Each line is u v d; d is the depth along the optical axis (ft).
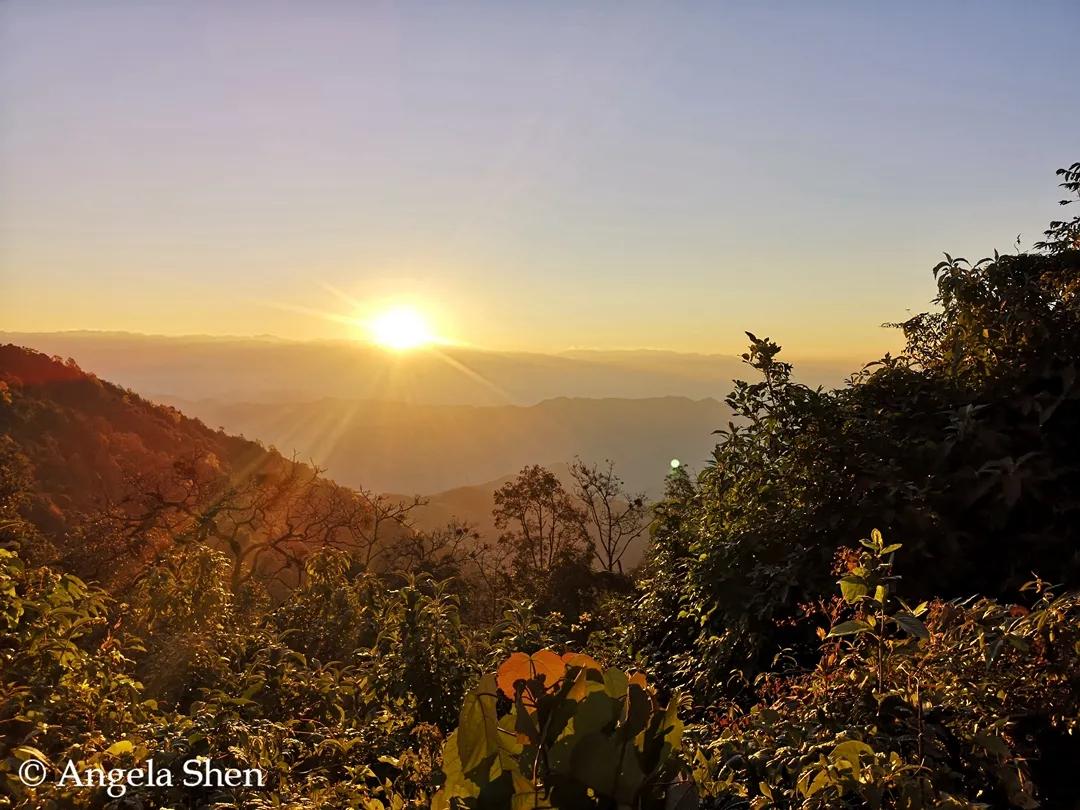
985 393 16.40
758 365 17.72
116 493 129.49
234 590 49.06
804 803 6.96
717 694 14.92
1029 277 18.08
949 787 7.12
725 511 17.66
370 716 15.98
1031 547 13.91
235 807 9.42
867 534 14.52
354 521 70.95
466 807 5.80
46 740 11.26
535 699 5.78
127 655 20.22
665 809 5.71
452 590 60.29
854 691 8.83
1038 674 7.63
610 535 83.10
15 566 14.28
